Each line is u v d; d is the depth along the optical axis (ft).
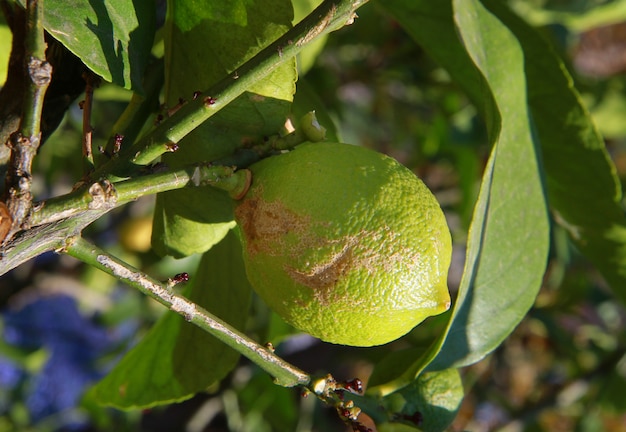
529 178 1.32
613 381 2.44
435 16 1.47
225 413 2.91
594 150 1.46
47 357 2.74
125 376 1.54
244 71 1.04
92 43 1.07
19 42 1.09
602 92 2.52
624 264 1.60
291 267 1.07
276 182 1.09
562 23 2.36
